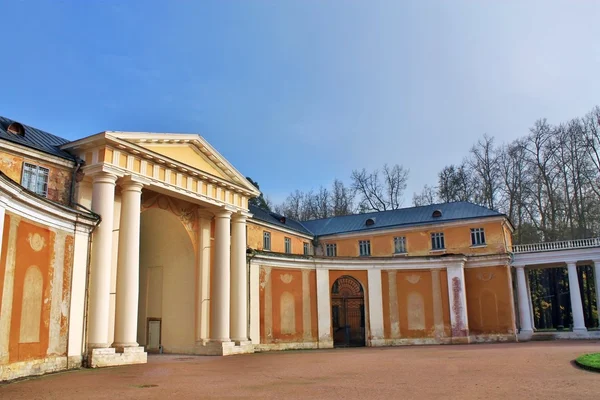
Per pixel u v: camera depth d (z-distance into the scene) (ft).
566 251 127.95
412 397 34.83
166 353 90.63
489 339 127.85
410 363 64.08
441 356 75.41
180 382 45.88
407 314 126.21
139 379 48.49
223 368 60.49
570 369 50.21
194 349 88.69
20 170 64.80
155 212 90.58
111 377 50.44
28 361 52.16
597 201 164.66
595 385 38.60
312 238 156.76
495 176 184.55
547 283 181.16
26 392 39.06
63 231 61.52
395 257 128.36
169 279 93.86
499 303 128.98
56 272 59.31
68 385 43.62
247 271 103.65
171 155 83.10
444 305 126.62
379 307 124.57
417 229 143.54
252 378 49.08
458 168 198.29
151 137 77.82
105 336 65.46
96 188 69.72
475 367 56.03
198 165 88.94
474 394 35.63
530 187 175.01
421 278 128.57
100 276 66.23
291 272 115.55
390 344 123.13
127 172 73.20
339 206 230.48
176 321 91.50
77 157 72.08
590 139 165.78
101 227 68.03
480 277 132.46
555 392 35.68
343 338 122.42
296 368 59.93
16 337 50.01
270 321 107.55
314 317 116.98
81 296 64.03
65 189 69.51
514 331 126.11
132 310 70.44
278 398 35.32
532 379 43.45
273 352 97.91
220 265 92.02
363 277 125.59
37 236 55.36
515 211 177.68
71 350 61.26
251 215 100.58
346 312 124.26
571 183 168.45
